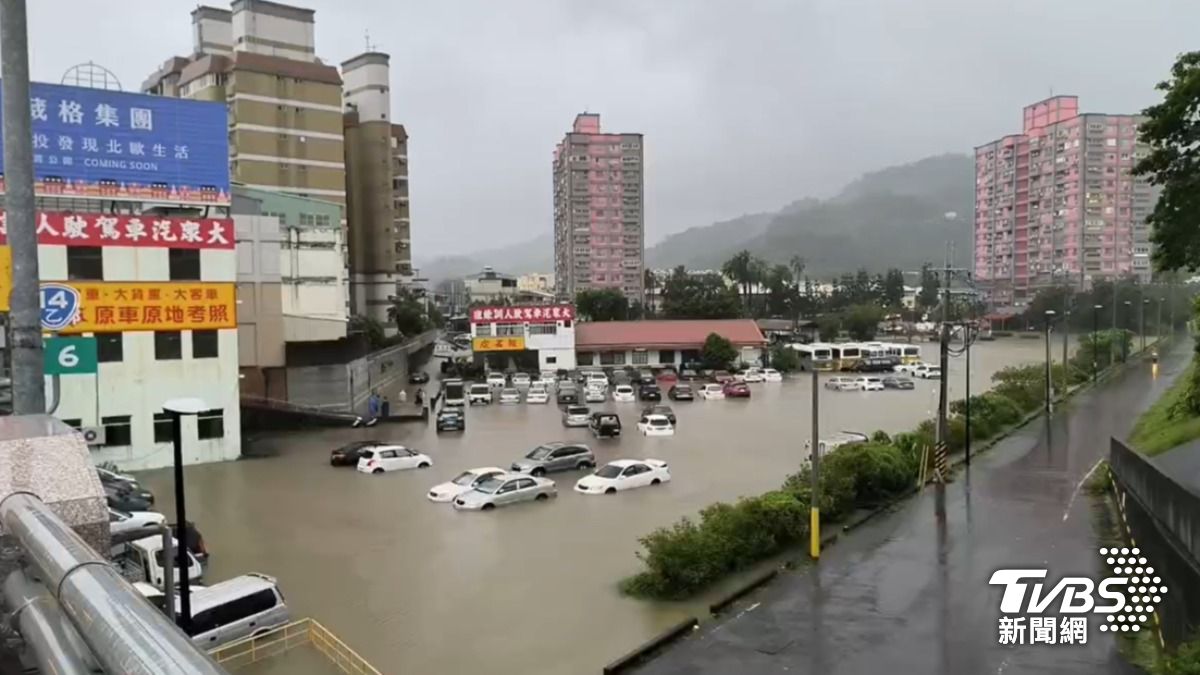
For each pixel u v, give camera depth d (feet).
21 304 18.19
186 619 34.14
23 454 10.55
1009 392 159.33
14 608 8.61
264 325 151.43
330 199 228.43
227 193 114.52
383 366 202.18
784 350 258.78
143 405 109.40
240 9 232.73
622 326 257.14
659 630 54.39
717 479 103.24
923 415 162.61
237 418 117.19
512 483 91.15
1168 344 284.00
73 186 103.45
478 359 237.25
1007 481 100.27
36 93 100.78
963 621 55.16
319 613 57.72
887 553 71.26
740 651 50.72
